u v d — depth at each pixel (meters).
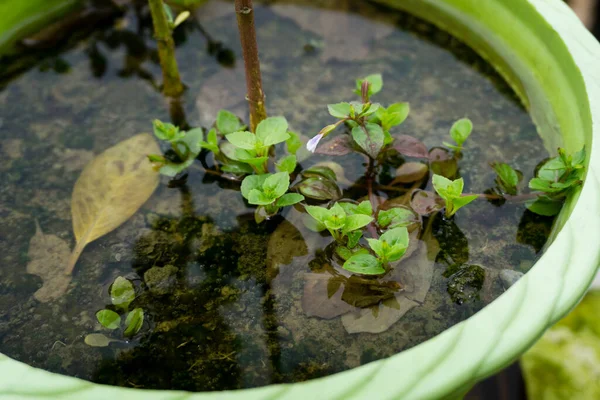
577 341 0.60
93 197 0.51
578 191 0.46
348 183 0.51
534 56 0.52
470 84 0.56
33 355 0.45
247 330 0.46
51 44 0.59
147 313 0.46
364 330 0.45
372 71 0.57
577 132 0.48
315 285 0.47
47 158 0.53
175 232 0.49
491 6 0.55
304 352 0.45
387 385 0.38
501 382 0.60
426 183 0.51
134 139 0.53
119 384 0.44
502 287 0.46
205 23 0.61
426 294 0.46
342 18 0.60
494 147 0.52
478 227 0.49
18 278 0.48
